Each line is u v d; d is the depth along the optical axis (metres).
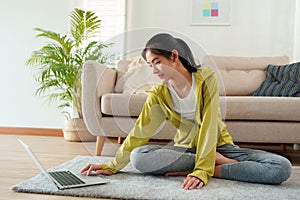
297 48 3.85
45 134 4.06
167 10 4.17
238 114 2.68
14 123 4.15
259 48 4.03
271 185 1.88
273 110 2.64
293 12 3.96
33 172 2.14
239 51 4.05
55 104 4.07
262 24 4.02
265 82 3.37
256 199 1.60
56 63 3.58
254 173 1.89
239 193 1.69
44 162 2.48
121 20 4.16
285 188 1.82
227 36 4.07
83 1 4.18
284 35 3.99
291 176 2.12
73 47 4.05
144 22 4.20
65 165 2.30
